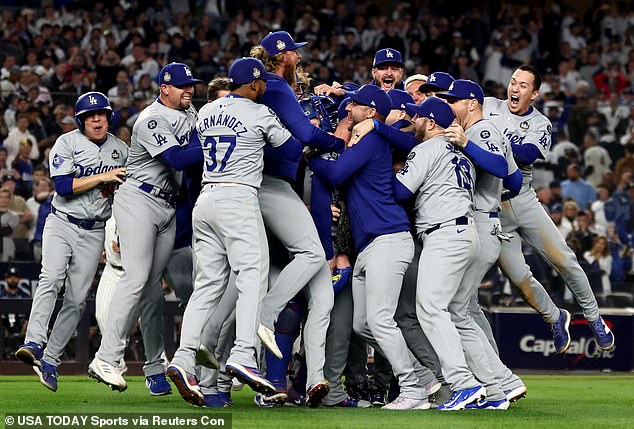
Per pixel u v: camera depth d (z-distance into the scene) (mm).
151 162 26922
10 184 42344
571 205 47562
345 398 26531
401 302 26188
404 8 73000
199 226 24250
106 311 32844
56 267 27938
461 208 24719
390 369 27344
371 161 25109
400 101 26859
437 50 69438
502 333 41531
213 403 25766
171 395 29375
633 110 48844
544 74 70375
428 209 24859
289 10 70438
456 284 24797
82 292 28375
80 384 34000
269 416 23219
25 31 61844
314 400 24969
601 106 48812
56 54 60688
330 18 69438
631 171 48281
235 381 32125
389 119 26578
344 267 26172
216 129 23906
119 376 26516
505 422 22594
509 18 73062
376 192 25188
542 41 71625
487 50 70562
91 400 27781
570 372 42094
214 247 24203
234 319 26125
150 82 57781
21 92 43656
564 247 30219
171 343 39000
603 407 27625
